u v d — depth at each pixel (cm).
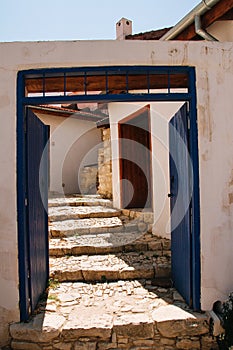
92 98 299
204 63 302
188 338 282
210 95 302
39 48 292
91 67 295
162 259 447
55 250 476
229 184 301
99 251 486
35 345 275
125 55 296
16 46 292
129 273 399
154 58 298
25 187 297
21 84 292
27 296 294
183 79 332
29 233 304
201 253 298
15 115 289
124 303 326
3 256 286
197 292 298
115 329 278
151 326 280
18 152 288
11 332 277
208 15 406
